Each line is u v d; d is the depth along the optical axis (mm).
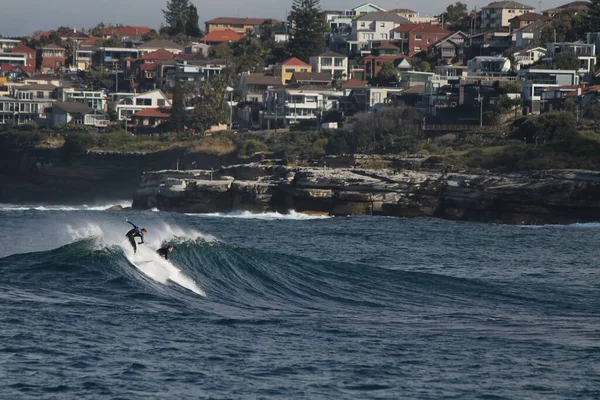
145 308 145375
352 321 151375
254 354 122562
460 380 115500
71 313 137250
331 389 109625
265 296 171875
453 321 156125
